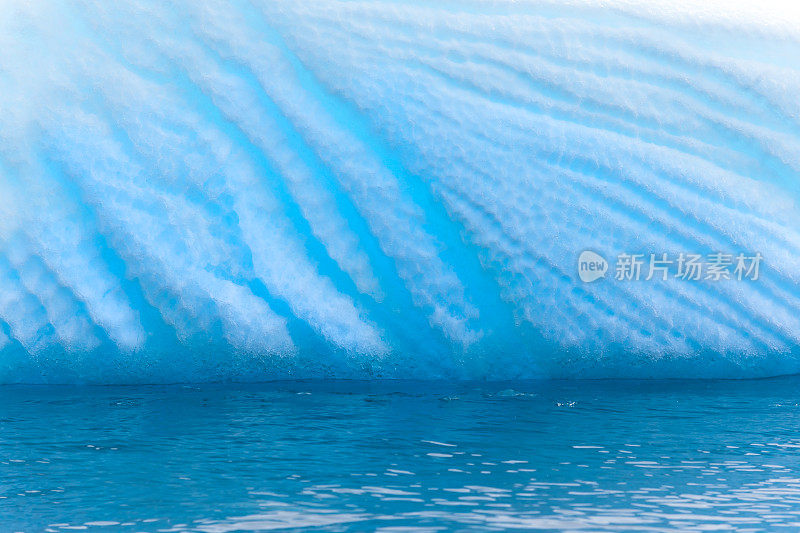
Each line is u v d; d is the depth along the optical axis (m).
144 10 11.45
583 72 12.02
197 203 11.36
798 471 6.74
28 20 11.30
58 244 11.04
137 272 11.06
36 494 6.00
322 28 11.65
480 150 11.62
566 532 5.27
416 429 8.16
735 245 11.87
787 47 12.34
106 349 11.05
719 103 12.12
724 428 8.34
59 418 8.63
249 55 11.57
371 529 5.29
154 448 7.34
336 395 10.15
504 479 6.44
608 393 10.45
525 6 12.14
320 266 11.58
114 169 11.20
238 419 8.60
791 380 11.66
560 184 11.70
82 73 11.29
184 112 11.48
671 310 11.76
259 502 5.83
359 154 11.62
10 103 11.13
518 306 11.56
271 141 11.53
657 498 5.98
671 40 12.14
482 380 11.58
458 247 11.62
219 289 11.18
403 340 11.60
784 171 12.12
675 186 11.88
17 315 10.93
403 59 11.77
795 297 12.00
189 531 5.25
